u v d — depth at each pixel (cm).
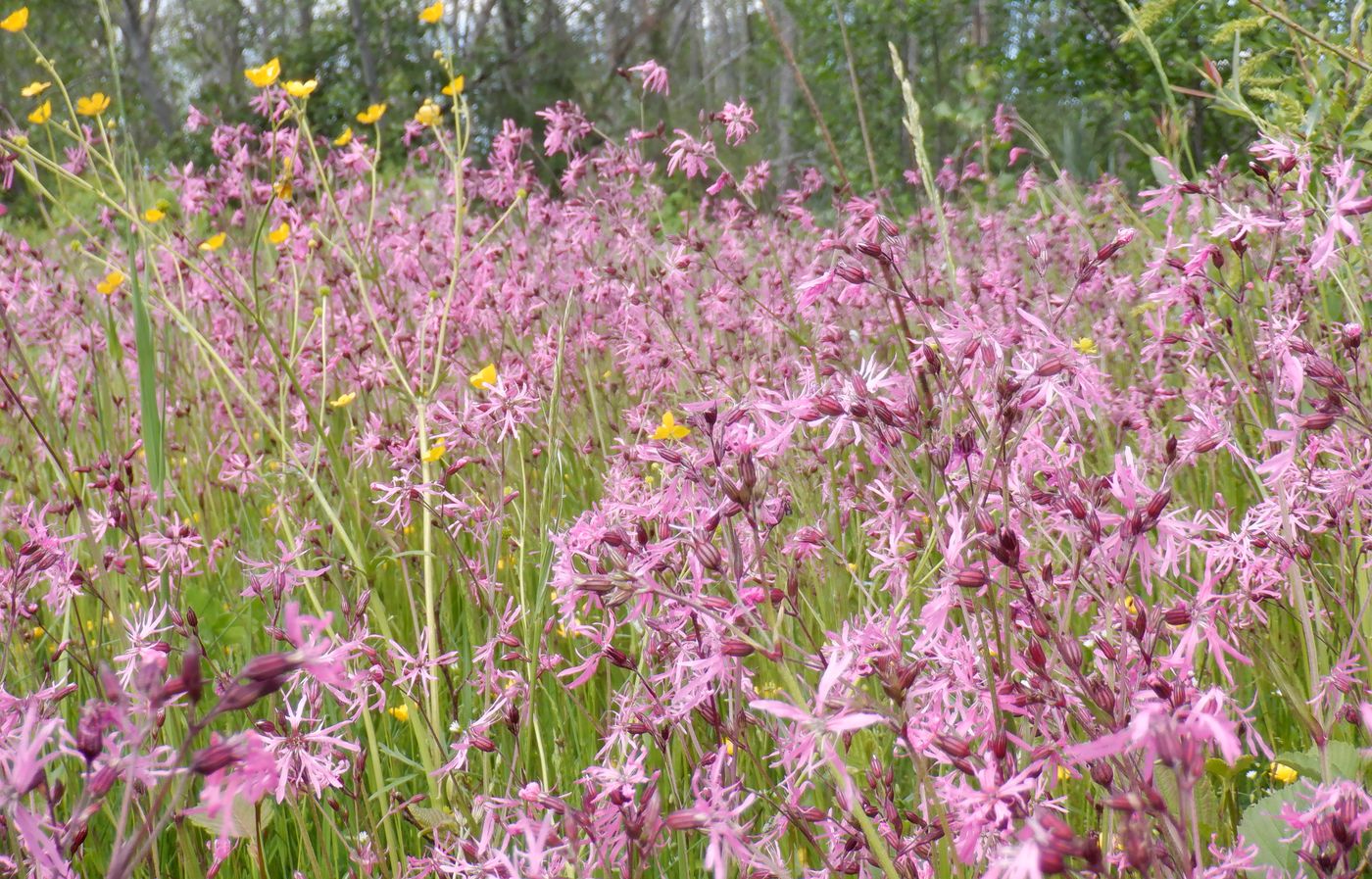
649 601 55
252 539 105
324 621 39
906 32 512
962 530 53
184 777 38
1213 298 91
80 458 115
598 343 116
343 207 161
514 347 123
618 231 125
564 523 86
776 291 119
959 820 51
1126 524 54
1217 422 71
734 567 53
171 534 88
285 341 140
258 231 104
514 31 667
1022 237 161
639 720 59
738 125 108
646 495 68
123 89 743
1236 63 103
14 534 99
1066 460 61
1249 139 256
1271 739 74
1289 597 71
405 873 64
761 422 57
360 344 127
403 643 89
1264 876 61
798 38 589
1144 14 108
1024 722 59
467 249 132
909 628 67
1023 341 57
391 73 640
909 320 88
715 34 836
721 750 49
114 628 78
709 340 120
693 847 66
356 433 112
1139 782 47
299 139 133
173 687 39
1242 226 69
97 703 40
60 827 41
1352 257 84
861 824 48
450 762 64
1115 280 110
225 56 856
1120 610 53
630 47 634
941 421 56
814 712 46
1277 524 65
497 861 52
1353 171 96
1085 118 394
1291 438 57
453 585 98
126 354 137
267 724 60
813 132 519
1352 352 69
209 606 89
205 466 125
